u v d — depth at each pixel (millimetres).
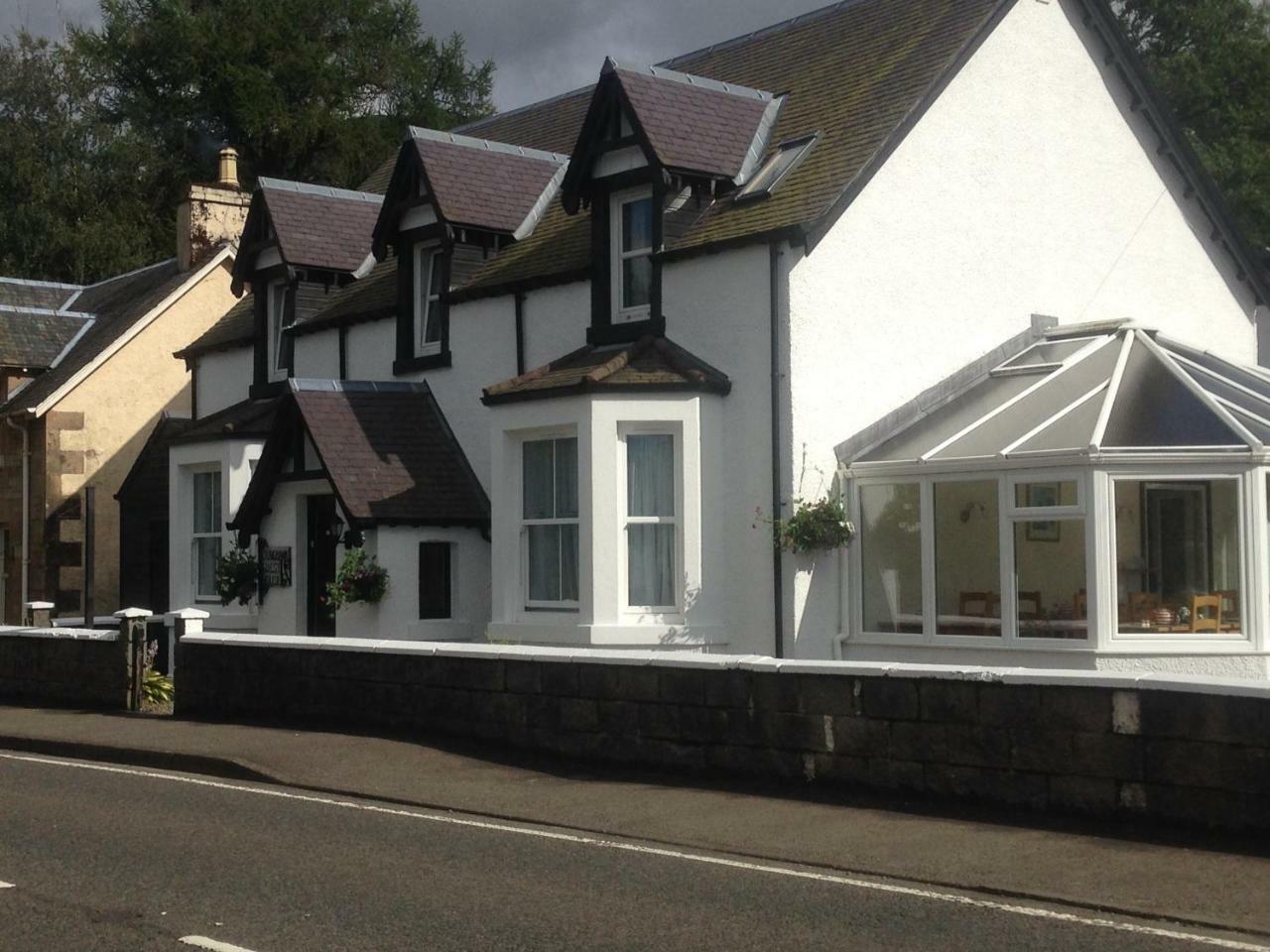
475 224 20297
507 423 17875
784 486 16516
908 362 17391
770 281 16703
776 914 7914
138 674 18156
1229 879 8414
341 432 19766
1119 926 7621
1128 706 9719
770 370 16672
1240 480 14891
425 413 20812
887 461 16438
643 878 8867
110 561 30625
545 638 17312
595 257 18562
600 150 18328
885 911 7984
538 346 19531
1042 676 10133
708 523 16969
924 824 10133
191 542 22656
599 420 16797
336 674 15328
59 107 47938
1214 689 9297
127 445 30922
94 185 47688
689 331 17562
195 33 49844
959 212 17984
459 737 14086
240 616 21375
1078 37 19344
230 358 25500
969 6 18781
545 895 8375
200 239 32969
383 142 51688
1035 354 18016
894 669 10938
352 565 18859
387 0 54219
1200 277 20625
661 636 16672
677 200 17984
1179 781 9477
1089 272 19297
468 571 19719
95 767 14070
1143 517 15023
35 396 30984
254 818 10984
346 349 22734
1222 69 34469
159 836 10219
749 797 11312
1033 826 9930
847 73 19281
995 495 15688
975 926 7648
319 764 13211
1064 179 19094
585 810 11031
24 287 35250
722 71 22156
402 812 11258
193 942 7352
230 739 14703
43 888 8586
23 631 19609
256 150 51469
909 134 17531
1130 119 19875
